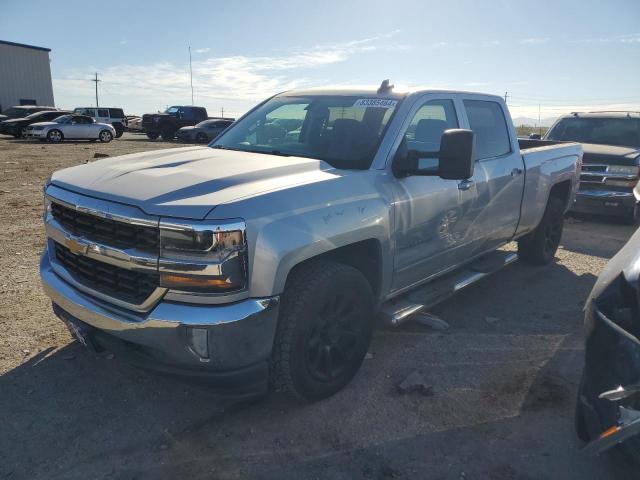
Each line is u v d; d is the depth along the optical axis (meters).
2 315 4.41
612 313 2.49
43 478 2.64
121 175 3.10
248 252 2.66
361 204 3.24
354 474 2.71
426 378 3.63
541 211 5.64
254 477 2.68
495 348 4.12
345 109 3.96
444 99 4.24
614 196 8.32
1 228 7.35
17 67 41.62
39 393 3.35
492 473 2.74
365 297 3.42
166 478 2.67
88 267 3.03
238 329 2.65
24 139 27.19
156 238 2.64
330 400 3.36
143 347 2.83
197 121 32.12
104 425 3.06
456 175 3.28
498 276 5.91
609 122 9.58
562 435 3.06
